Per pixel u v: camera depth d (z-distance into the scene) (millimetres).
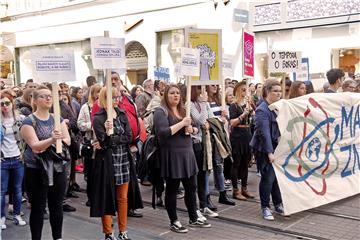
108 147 4820
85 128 6324
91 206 4848
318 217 6051
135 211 6547
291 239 5254
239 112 6867
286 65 7328
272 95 6031
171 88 5406
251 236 5371
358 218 5957
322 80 12266
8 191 6297
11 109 5715
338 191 6707
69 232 5461
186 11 16219
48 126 4574
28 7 22359
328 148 6648
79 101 9156
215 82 6129
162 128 5211
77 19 19969
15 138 5746
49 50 4406
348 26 13172
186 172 5367
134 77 18469
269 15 14852
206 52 6000
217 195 7352
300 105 6293
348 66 13383
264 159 5941
